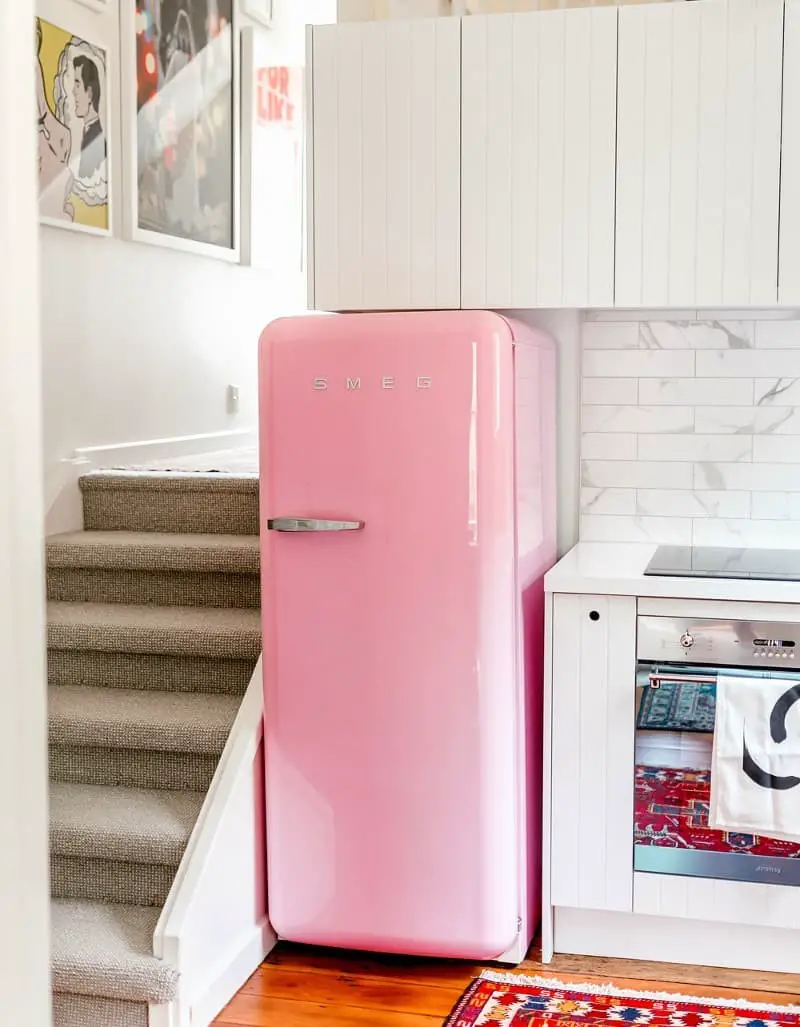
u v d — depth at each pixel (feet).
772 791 8.76
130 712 10.15
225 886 9.05
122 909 9.14
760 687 8.77
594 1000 8.86
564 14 9.64
